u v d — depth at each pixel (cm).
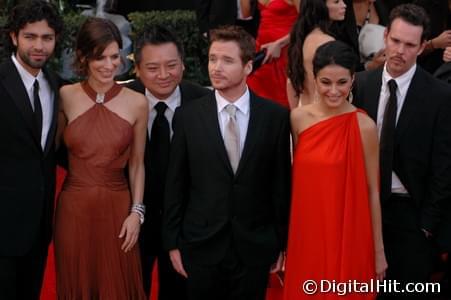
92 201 354
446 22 575
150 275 396
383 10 576
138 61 365
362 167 346
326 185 345
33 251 368
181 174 356
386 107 376
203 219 349
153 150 378
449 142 369
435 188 370
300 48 498
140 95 363
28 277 373
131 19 743
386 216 382
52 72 365
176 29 721
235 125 346
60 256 363
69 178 360
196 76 724
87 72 355
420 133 371
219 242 349
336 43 347
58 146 368
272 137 349
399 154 374
